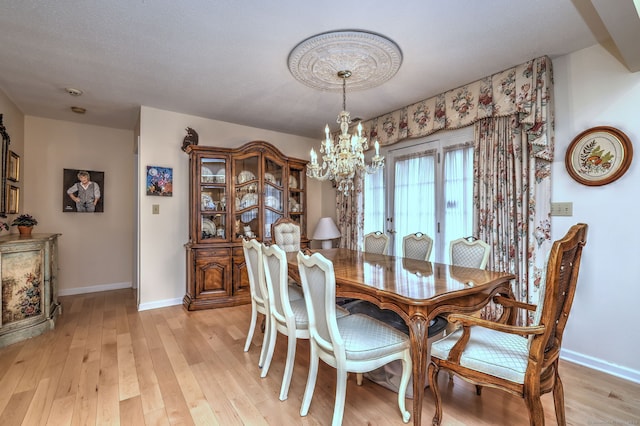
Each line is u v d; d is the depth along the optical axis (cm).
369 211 446
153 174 370
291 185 438
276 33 217
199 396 192
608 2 159
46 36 219
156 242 374
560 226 249
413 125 360
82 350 254
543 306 130
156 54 245
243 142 444
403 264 250
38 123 404
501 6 190
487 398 191
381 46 229
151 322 320
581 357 239
